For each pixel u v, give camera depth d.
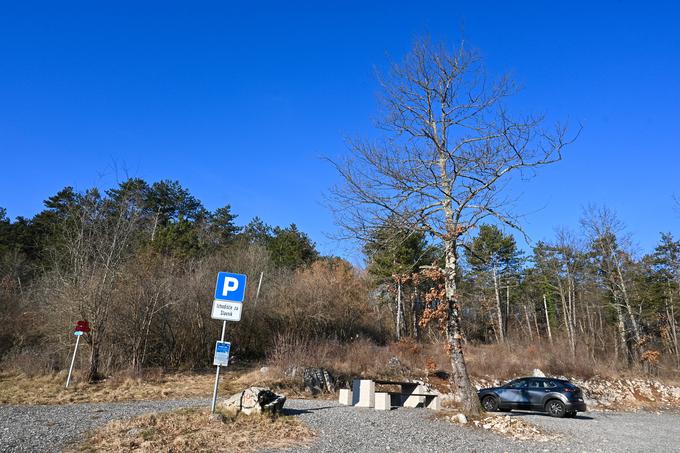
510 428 12.16
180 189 54.09
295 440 9.45
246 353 29.61
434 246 16.42
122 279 22.52
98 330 19.66
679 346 50.41
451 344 14.38
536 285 57.22
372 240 15.60
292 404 16.45
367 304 36.53
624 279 41.91
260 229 58.81
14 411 11.89
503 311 62.44
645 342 39.94
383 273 35.41
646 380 34.69
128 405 13.84
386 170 15.05
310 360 23.50
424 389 19.11
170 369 24.02
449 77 15.38
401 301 43.31
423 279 16.52
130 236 22.38
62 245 22.39
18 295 29.42
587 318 53.81
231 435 9.19
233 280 11.29
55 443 8.16
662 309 50.66
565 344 43.22
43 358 20.64
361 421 12.71
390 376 26.16
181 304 26.22
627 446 11.13
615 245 41.66
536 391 19.12
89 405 13.76
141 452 7.73
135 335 22.70
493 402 19.77
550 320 62.16
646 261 49.41
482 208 14.77
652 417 23.19
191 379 20.89
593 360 36.97
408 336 40.88
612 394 31.02
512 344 44.62
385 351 29.52
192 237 38.06
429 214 15.14
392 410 16.23
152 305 23.81
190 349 26.50
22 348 23.83
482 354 35.41
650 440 12.56
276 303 30.62
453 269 14.80
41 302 24.86
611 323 49.81
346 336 32.38
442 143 15.40
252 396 11.35
